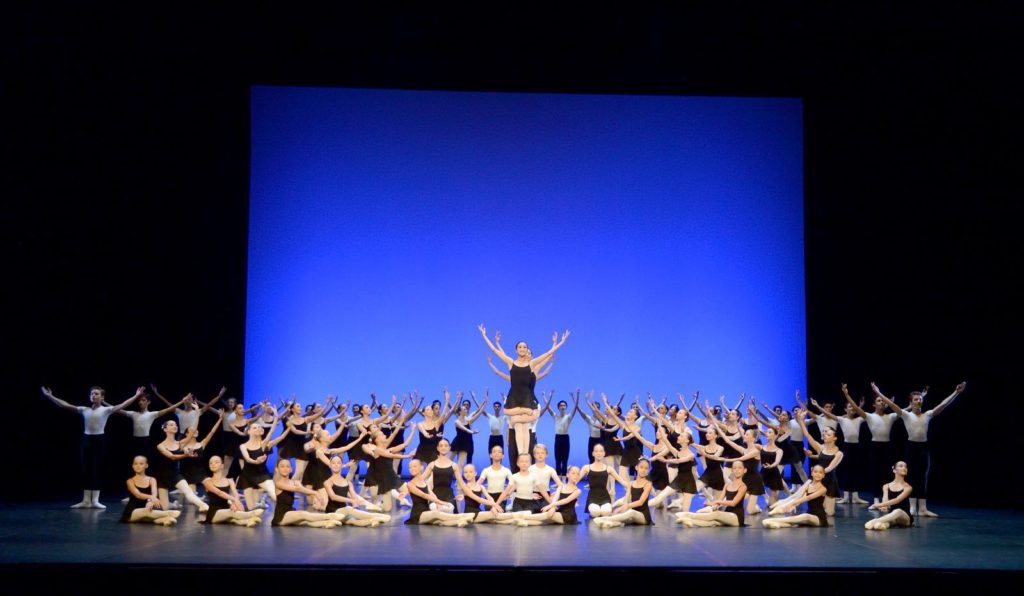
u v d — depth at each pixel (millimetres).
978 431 11984
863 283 12992
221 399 13398
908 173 12586
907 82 12031
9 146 11008
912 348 12609
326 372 13719
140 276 12773
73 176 11859
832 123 13195
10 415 11664
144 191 12625
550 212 13836
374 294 13789
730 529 8648
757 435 11820
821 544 7578
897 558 6824
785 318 13617
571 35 11539
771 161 13727
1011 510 10609
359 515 8883
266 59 12039
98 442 10156
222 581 6254
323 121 13867
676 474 10594
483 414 13461
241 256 13719
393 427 11500
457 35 11562
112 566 6320
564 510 9023
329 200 13828
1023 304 11555
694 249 13742
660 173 13805
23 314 11617
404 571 6266
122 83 11773
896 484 9250
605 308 13742
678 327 13695
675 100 13844
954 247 12203
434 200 13859
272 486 9883
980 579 6305
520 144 13891
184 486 9586
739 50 11586
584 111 13875
